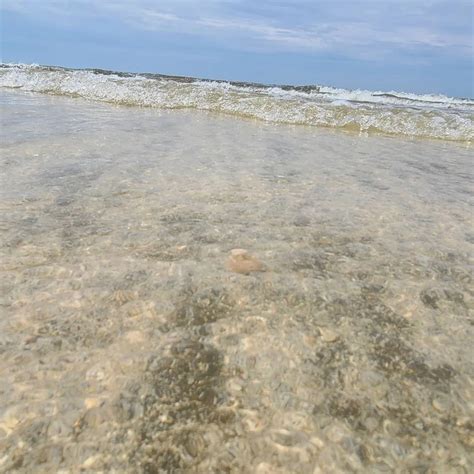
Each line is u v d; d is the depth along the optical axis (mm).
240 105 21328
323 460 2598
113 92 23312
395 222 6668
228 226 6051
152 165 9055
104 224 5840
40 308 3938
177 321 3879
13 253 4895
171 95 22922
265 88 28859
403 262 5305
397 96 28766
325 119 19609
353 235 6047
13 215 5914
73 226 5707
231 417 2875
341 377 3314
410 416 2984
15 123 13109
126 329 3719
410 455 2680
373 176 9695
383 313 4219
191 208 6645
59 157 9180
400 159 12250
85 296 4164
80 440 2631
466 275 5066
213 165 9477
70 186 7262
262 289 4484
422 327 4035
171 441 2668
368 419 2932
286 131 16469
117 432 2705
